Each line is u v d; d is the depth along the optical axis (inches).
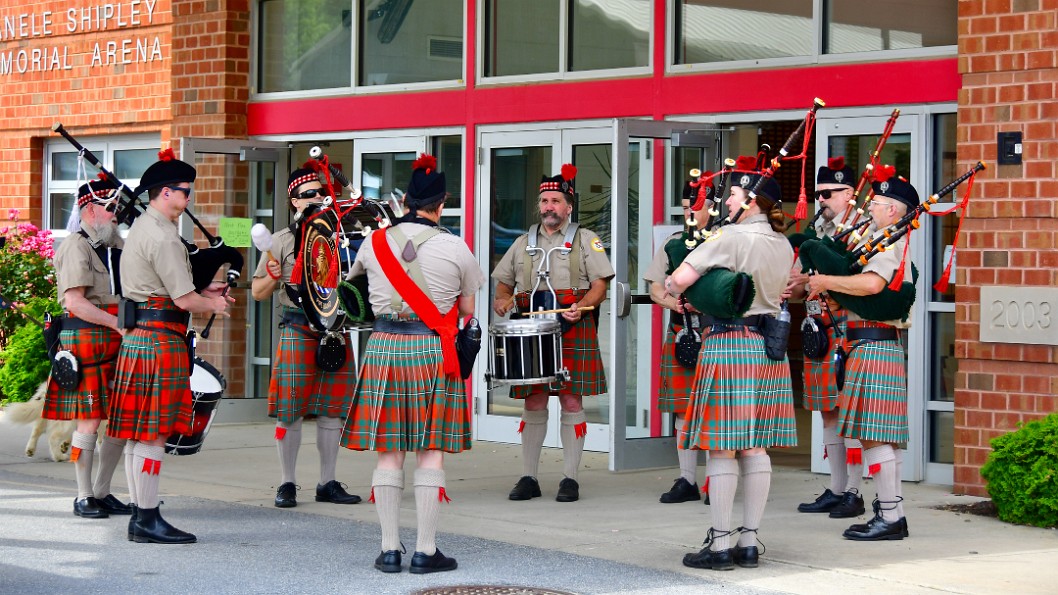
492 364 314.0
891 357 274.4
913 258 347.6
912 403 347.9
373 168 461.7
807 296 280.8
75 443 296.2
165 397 266.8
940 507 313.7
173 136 505.0
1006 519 295.0
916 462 347.9
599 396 407.8
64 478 353.1
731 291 235.9
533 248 332.2
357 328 293.1
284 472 314.2
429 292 240.7
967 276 327.0
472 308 248.8
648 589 231.8
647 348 381.1
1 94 610.2
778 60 372.5
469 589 231.5
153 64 554.6
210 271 276.2
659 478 362.6
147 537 268.2
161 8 549.3
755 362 243.6
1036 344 316.2
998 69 321.7
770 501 324.8
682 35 394.0
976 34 324.8
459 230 440.5
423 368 240.5
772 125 515.2
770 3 374.3
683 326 318.0
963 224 327.3
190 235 457.7
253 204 471.8
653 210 377.7
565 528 289.6
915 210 269.6
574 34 414.0
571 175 332.8
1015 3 319.0
